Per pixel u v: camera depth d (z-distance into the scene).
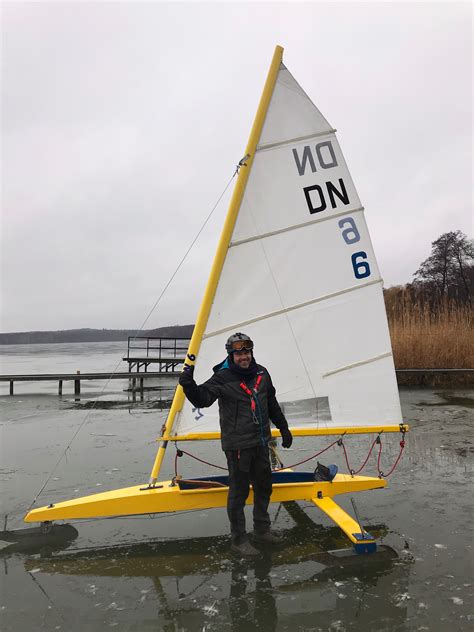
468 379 13.55
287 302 4.19
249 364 3.57
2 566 3.40
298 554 3.52
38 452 6.77
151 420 9.46
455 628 2.59
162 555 3.54
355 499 4.64
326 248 4.27
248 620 2.70
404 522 4.06
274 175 4.13
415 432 7.71
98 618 2.74
